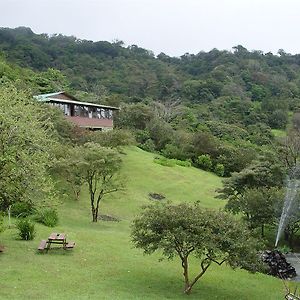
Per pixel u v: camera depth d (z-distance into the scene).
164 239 16.17
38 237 22.84
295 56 152.12
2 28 156.25
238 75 122.12
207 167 56.41
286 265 23.20
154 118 66.50
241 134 76.50
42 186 20.08
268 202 28.30
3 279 15.47
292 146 43.94
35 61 114.44
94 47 143.25
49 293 14.48
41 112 29.19
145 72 124.56
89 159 29.53
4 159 18.12
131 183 42.88
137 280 17.52
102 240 23.81
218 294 17.19
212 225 16.20
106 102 71.06
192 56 154.75
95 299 14.33
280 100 98.38
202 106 95.31
